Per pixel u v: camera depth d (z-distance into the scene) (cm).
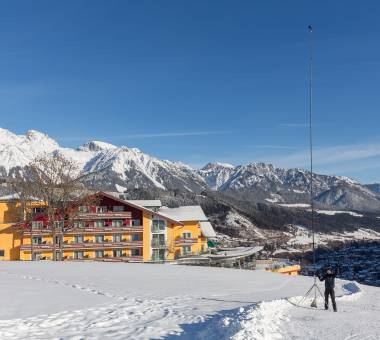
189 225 9012
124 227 8056
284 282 3838
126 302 2097
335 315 1961
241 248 10188
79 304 1989
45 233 7569
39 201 7531
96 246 7825
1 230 7581
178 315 1753
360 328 1612
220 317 1689
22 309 1830
